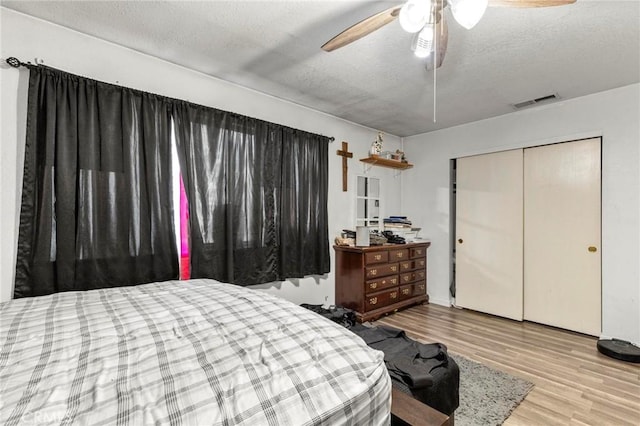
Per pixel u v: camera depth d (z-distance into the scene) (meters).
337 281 3.52
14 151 1.74
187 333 1.08
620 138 2.75
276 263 2.92
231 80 2.64
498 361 2.40
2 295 1.71
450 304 3.94
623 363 2.37
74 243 1.86
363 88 2.79
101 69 2.03
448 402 1.48
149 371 0.83
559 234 3.13
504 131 3.49
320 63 2.35
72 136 1.87
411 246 3.83
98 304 1.37
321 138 3.33
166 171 2.22
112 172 2.00
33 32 1.80
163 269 2.19
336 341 1.03
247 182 2.70
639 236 2.66
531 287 3.31
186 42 2.08
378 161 3.83
